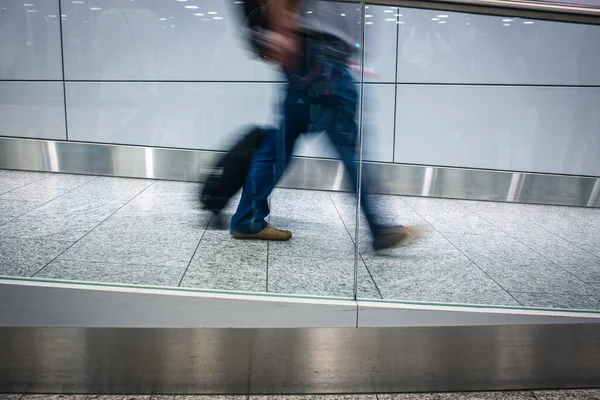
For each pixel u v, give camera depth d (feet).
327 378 5.91
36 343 5.71
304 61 4.87
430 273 5.67
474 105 4.95
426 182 5.21
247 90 4.83
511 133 5.02
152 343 5.73
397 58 4.90
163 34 4.55
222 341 5.76
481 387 6.07
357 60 4.94
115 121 4.70
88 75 4.60
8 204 5.10
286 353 5.82
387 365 5.92
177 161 4.94
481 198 5.23
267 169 5.17
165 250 5.44
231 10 4.58
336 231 5.48
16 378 5.79
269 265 5.58
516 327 5.92
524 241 5.50
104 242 5.38
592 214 5.35
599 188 5.24
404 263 5.62
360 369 5.92
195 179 5.08
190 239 5.39
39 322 5.65
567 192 5.28
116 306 5.63
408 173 5.19
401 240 5.49
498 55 4.81
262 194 5.28
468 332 5.90
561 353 6.04
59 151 4.85
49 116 4.72
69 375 5.80
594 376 6.13
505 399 5.90
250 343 5.78
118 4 4.44
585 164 5.15
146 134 4.79
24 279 5.56
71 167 4.90
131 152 4.86
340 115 5.06
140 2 4.45
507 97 4.91
